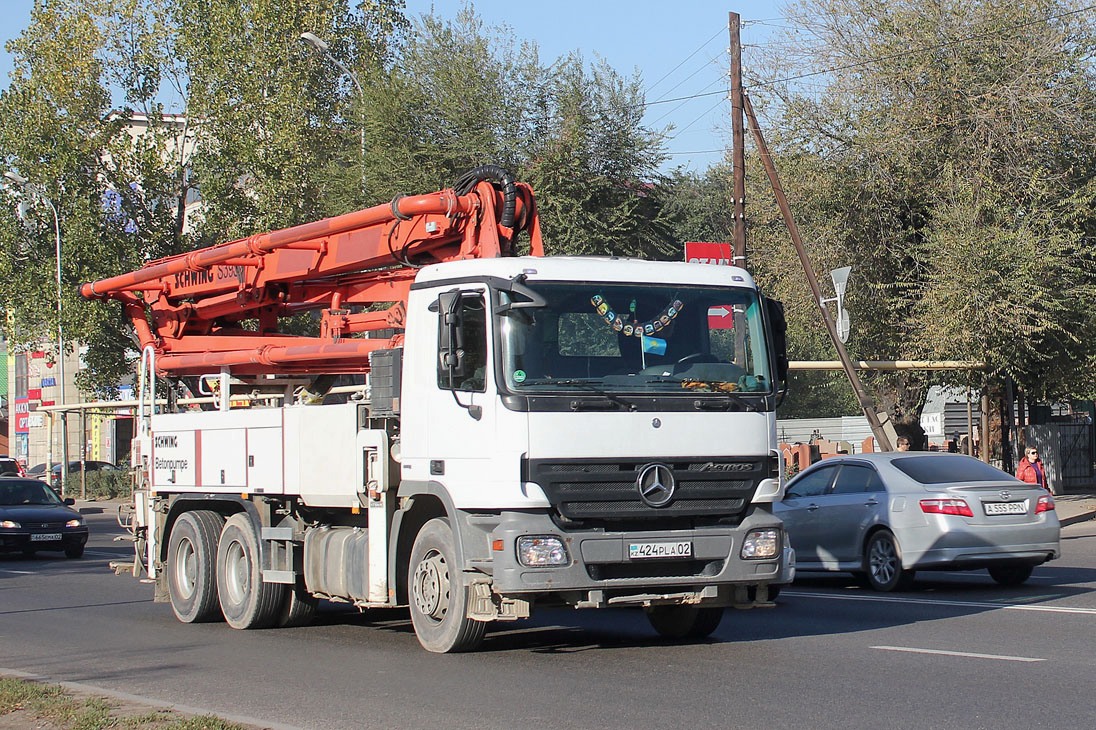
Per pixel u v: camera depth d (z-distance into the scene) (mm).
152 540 14273
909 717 7270
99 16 39812
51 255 39438
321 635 12023
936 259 25297
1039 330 24438
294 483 11516
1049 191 25953
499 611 9352
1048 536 14227
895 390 29812
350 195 33625
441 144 32062
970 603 12945
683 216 42312
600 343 9445
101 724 7414
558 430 9148
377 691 8625
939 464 14914
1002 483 14289
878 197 27891
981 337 24500
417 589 10141
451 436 9508
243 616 12453
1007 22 26766
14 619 14180
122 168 39469
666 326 9664
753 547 9602
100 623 13625
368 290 13305
